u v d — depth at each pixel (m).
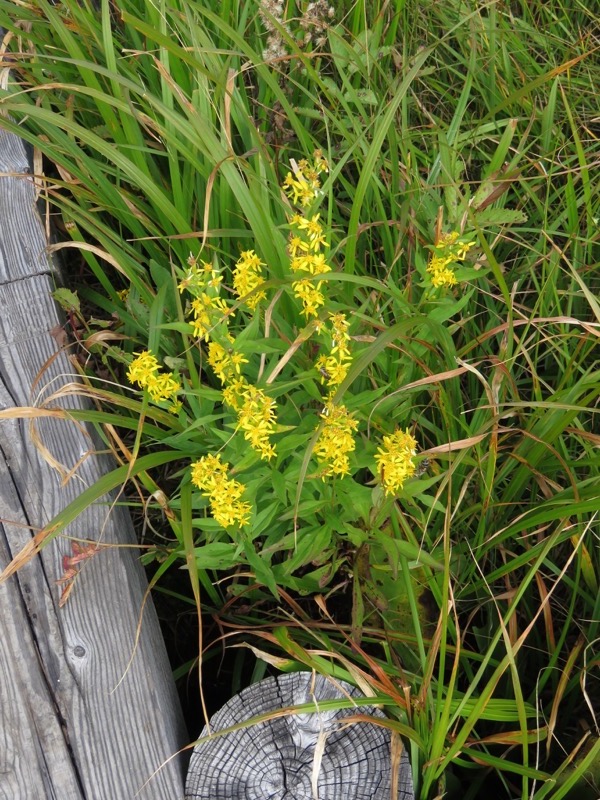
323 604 0.67
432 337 0.67
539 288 0.88
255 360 0.67
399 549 0.64
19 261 0.77
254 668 0.77
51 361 0.66
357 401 0.61
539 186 0.89
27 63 0.80
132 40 0.91
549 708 0.76
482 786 0.75
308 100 0.92
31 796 0.57
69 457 0.67
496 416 0.64
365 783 0.58
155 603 0.82
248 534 0.62
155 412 0.67
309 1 0.92
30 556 0.55
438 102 1.04
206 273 0.57
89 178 0.82
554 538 0.61
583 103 1.05
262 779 0.58
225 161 0.63
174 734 0.61
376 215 0.88
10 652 0.60
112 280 0.96
